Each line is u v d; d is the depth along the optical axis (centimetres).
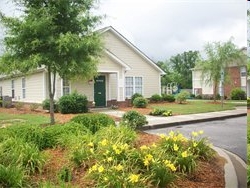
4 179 454
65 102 1775
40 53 1003
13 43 1016
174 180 492
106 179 446
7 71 1069
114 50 2462
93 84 2222
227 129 1244
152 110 1864
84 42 1015
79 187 467
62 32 1049
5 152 539
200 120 1523
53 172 526
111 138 650
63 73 1079
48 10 1021
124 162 502
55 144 681
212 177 537
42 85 2166
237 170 592
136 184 443
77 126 761
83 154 549
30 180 490
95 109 2081
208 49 2934
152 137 835
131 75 2545
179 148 589
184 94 2759
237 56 2761
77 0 1077
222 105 2384
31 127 703
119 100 2262
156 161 499
